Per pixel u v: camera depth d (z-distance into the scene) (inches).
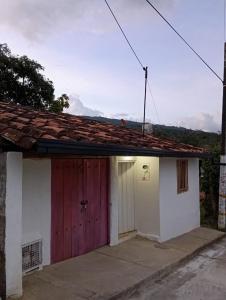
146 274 268.1
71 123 335.3
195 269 303.0
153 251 331.9
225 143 473.7
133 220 380.5
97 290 231.6
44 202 264.4
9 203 203.0
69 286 234.5
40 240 260.5
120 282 248.2
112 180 334.0
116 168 338.6
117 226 341.7
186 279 276.4
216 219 524.7
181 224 416.8
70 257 291.0
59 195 279.7
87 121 414.0
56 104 858.8
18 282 208.4
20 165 209.0
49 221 269.0
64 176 284.5
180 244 366.9
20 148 200.1
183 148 414.6
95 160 317.1
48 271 259.0
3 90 780.0
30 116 307.1
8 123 229.1
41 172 261.7
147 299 234.4
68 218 288.2
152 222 371.2
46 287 230.2
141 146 304.0
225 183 466.3
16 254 206.8
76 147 219.3
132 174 381.4
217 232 437.1
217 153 539.2
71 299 214.7
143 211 376.8
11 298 204.7
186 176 436.8
